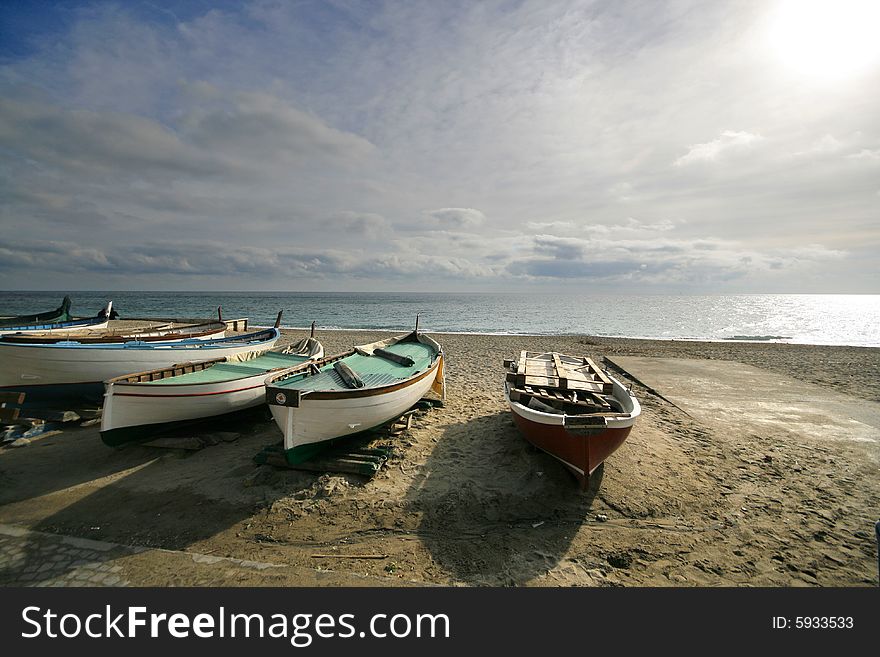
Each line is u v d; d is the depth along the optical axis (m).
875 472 6.30
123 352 8.69
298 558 4.30
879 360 17.20
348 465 5.89
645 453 6.84
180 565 4.16
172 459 6.53
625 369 14.50
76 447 7.01
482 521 4.97
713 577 4.11
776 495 5.62
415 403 8.34
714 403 10.03
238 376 7.96
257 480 5.76
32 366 8.18
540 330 36.66
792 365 15.73
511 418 8.51
